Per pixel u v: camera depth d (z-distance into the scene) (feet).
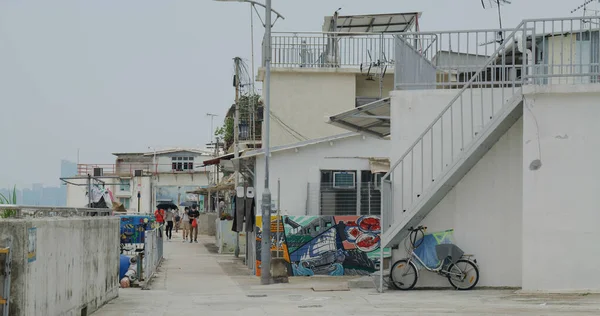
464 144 51.44
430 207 51.47
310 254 66.95
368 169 77.51
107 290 45.75
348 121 59.98
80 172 199.00
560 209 45.65
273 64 94.32
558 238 45.55
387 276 54.44
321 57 94.68
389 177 53.21
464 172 50.83
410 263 51.34
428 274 52.03
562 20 46.98
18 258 27.14
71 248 35.35
